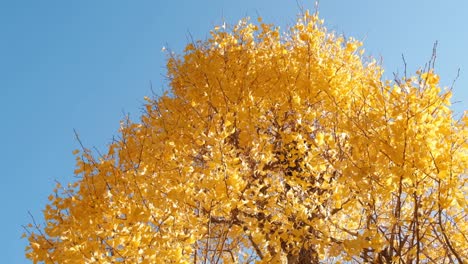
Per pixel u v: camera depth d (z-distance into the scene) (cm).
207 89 602
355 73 618
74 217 464
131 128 589
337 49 643
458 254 425
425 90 401
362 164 412
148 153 511
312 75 573
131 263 414
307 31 623
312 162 491
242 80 612
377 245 407
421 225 418
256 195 493
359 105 498
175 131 562
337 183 482
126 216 450
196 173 478
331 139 465
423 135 394
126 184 482
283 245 538
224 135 459
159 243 418
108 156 527
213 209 460
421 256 450
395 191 421
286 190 527
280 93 587
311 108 564
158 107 621
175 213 443
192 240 432
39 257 430
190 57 665
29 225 450
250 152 530
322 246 475
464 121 404
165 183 479
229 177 447
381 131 410
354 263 474
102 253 421
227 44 682
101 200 475
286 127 589
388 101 422
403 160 395
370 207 432
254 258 546
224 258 509
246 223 494
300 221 486
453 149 398
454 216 439
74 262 414
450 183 389
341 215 535
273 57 638
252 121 549
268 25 684
